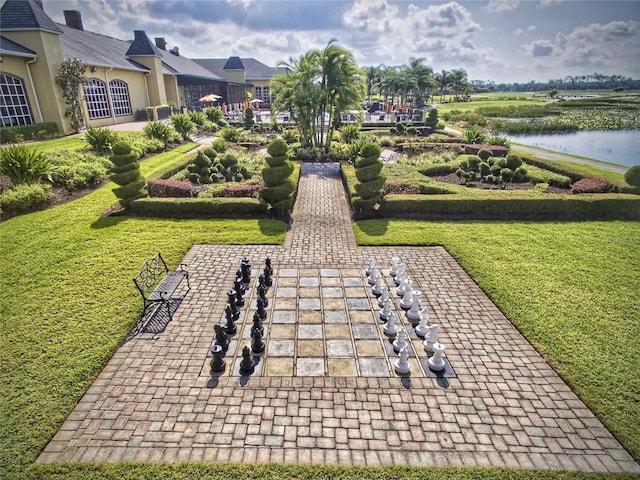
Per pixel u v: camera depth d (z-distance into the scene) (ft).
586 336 20.08
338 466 13.20
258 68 196.65
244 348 17.43
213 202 37.09
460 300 23.67
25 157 39.73
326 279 25.82
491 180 49.65
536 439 14.60
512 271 26.78
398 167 56.03
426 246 31.48
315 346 19.25
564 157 71.77
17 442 14.01
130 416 15.31
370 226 35.19
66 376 17.01
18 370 17.25
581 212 38.58
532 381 17.39
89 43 97.50
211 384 16.88
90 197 41.39
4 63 65.72
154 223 35.12
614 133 123.65
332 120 70.64
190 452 13.87
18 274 25.31
